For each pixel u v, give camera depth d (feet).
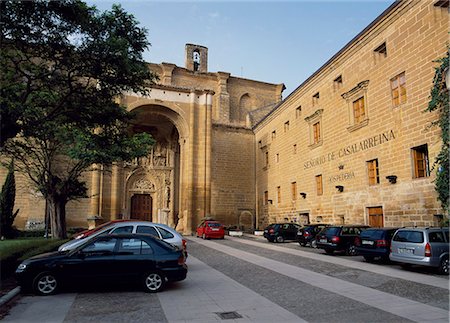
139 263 29.25
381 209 62.80
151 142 64.69
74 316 22.36
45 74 40.24
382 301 25.58
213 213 121.49
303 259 49.70
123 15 39.24
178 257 30.40
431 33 52.31
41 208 93.56
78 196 67.97
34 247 44.42
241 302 25.93
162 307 24.52
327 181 80.28
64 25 35.42
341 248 53.26
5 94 34.91
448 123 46.37
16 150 58.44
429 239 36.58
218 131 127.44
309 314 22.57
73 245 37.63
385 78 62.23
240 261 48.70
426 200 52.13
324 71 82.07
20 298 27.04
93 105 43.50
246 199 127.03
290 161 100.83
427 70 52.85
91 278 28.45
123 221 47.42
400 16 58.80
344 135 74.28
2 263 33.14
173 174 124.16
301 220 92.43
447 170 46.11
